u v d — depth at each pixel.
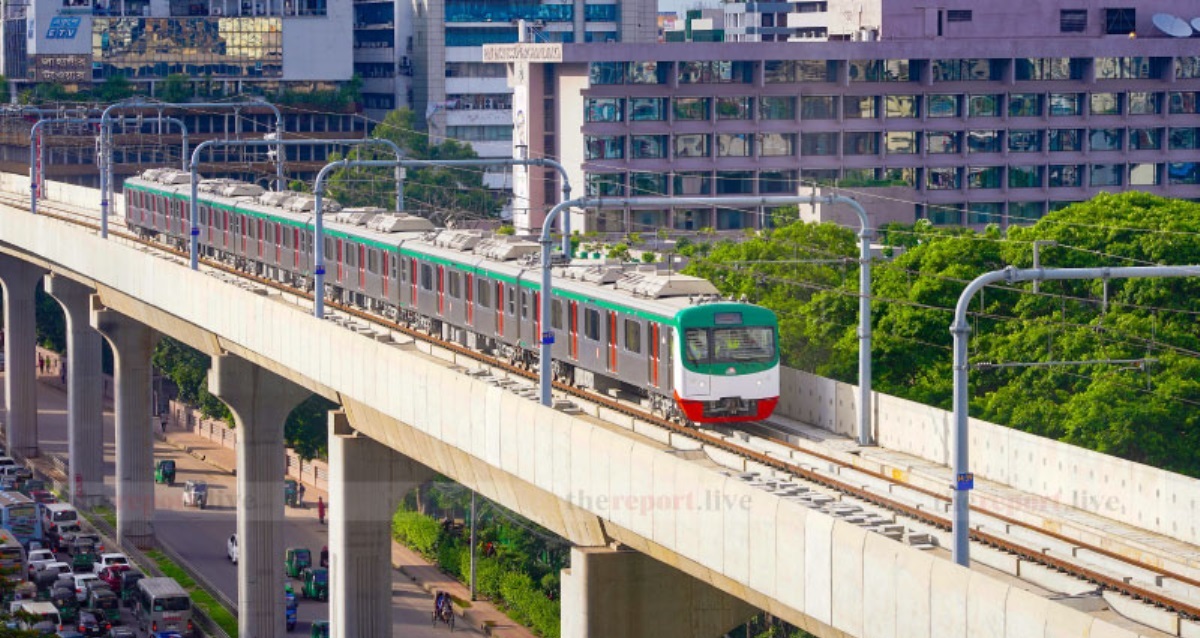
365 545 94.56
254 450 114.00
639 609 69.75
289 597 117.12
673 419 76.81
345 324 96.19
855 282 109.75
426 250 102.38
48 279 154.00
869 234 71.50
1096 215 111.50
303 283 121.44
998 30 195.25
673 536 59.97
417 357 81.75
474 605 117.50
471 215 189.00
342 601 94.56
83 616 114.62
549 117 188.00
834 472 64.62
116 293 135.00
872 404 70.19
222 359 113.31
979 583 46.19
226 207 133.12
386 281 108.19
